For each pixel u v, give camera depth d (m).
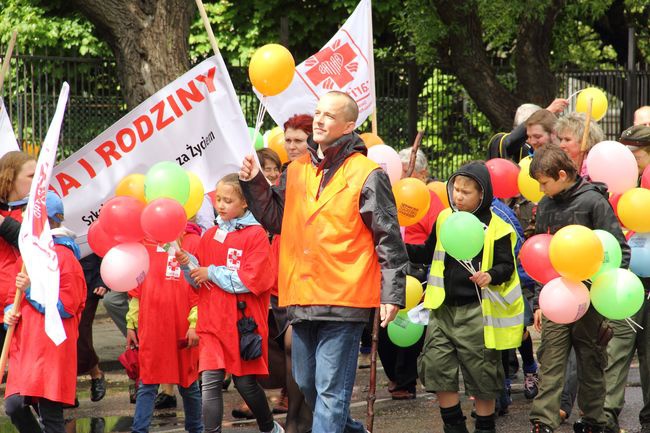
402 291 7.01
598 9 20.91
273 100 11.02
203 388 8.44
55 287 7.14
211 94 9.96
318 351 7.16
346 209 7.06
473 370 8.45
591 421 8.62
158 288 8.82
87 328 10.92
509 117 20.31
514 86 22.08
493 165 10.05
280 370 9.33
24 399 7.86
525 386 11.07
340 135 7.18
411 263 9.65
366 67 10.88
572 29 24.53
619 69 22.16
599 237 8.12
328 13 24.02
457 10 19.42
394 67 20.08
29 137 16.97
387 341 10.91
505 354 10.12
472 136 21.25
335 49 10.88
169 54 16.12
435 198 10.27
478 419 8.64
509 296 8.52
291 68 8.54
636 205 8.55
